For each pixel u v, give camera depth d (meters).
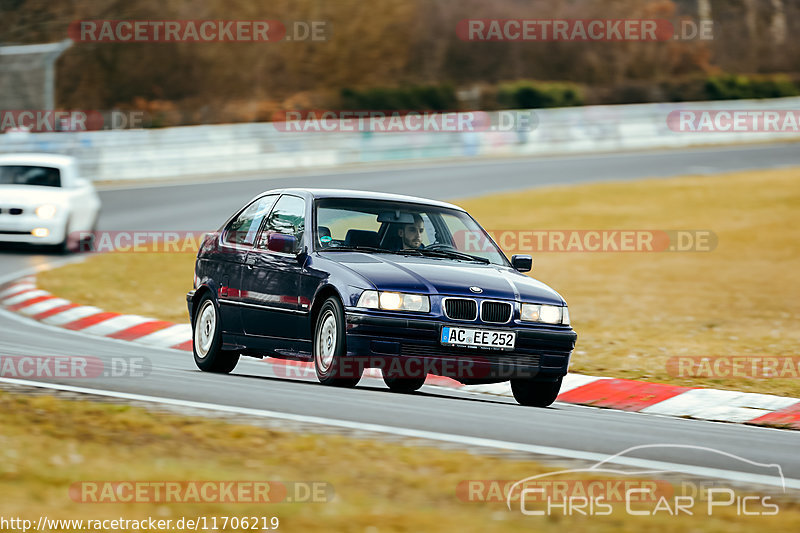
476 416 25.70
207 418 22.47
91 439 19.58
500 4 167.38
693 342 44.16
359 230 31.20
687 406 31.78
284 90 151.38
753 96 167.12
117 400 24.34
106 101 143.50
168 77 147.38
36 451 18.16
